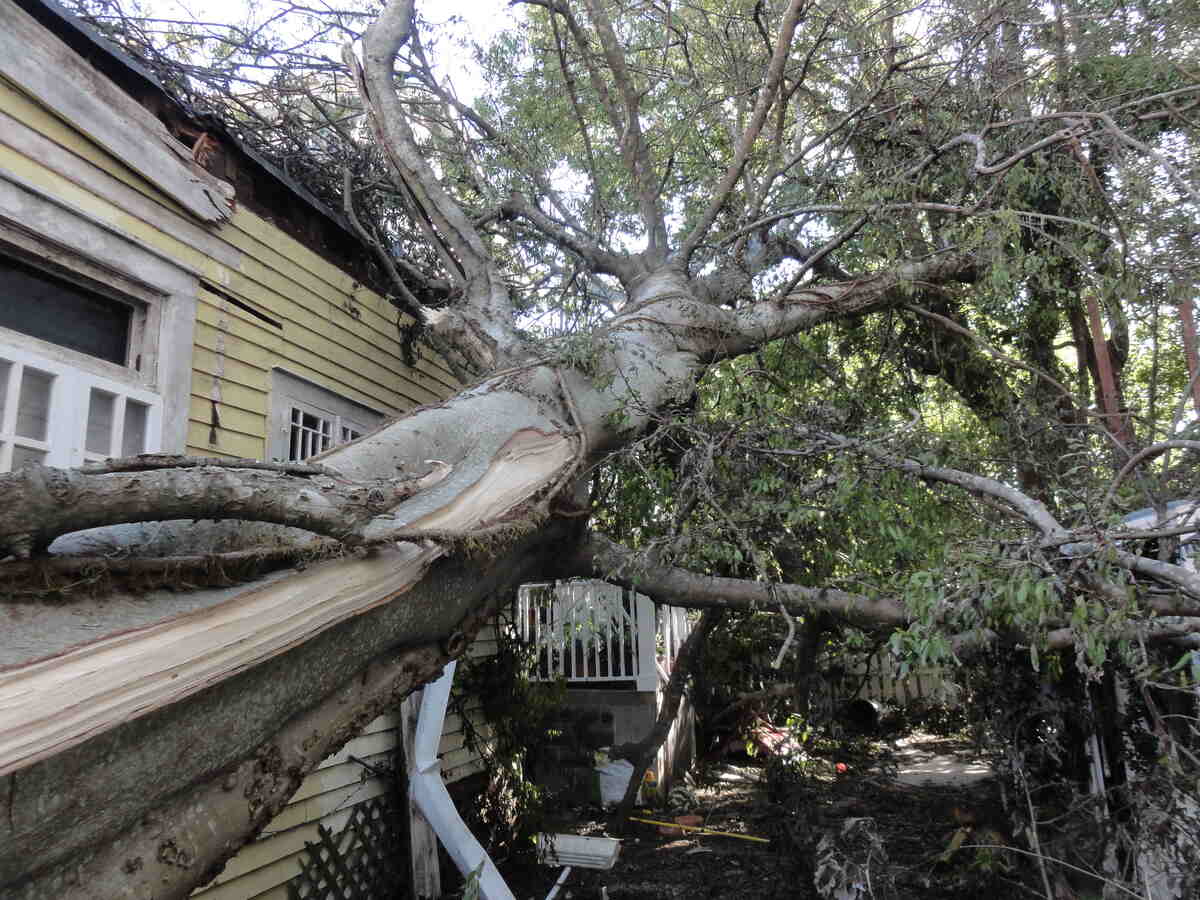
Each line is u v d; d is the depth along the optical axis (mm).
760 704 6859
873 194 4406
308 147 5812
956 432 5203
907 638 2623
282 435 4621
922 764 8484
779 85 5348
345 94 6648
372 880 4746
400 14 5027
